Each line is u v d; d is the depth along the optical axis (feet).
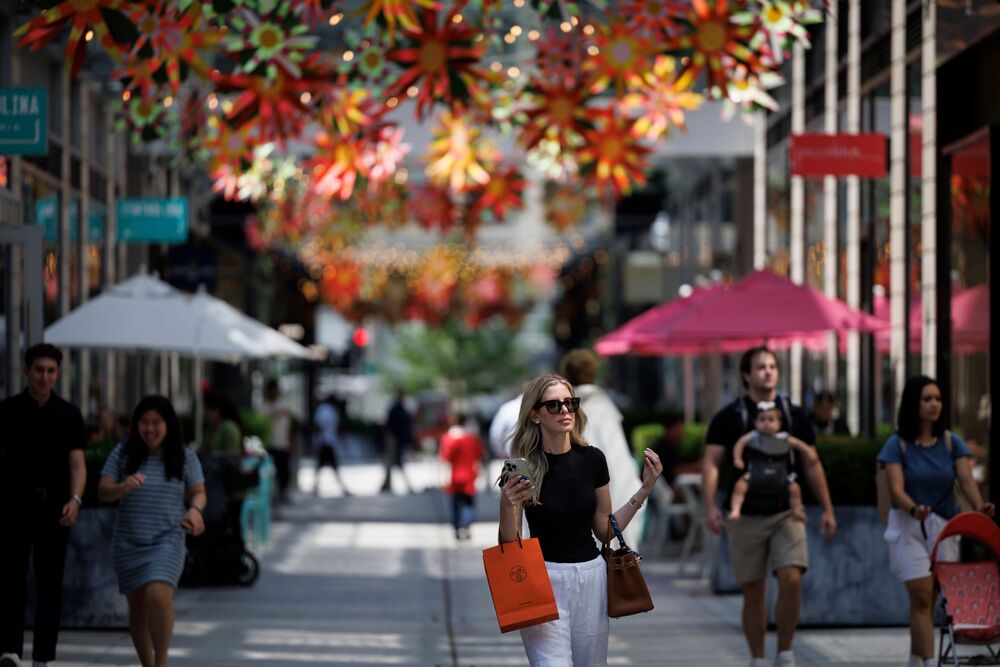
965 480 56.80
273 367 244.83
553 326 372.17
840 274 115.34
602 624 41.83
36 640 57.47
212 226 178.29
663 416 178.91
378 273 280.72
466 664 64.54
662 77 76.95
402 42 74.23
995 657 55.06
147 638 56.44
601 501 42.68
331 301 283.38
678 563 108.06
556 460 42.14
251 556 93.15
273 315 238.89
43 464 57.21
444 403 343.87
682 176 198.08
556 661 40.86
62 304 113.60
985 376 79.10
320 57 72.69
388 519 148.36
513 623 40.04
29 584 74.28
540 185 169.99
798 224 130.62
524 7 82.48
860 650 67.21
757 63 69.36
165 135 82.58
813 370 125.08
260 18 66.18
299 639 71.46
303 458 288.71
